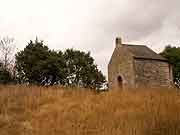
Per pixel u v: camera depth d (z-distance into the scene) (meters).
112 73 35.44
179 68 48.22
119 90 17.92
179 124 10.22
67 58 49.03
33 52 43.88
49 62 42.50
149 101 13.98
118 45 34.97
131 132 10.07
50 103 14.84
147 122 10.67
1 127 11.56
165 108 12.48
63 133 10.70
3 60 42.91
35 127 11.38
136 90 17.52
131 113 12.12
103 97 15.73
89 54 52.28
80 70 49.31
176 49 50.16
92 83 49.88
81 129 10.91
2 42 44.09
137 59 32.69
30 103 14.41
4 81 39.69
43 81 42.53
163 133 9.81
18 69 43.28
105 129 10.60
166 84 33.91
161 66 34.16
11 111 13.53
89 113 12.62
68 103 14.48
